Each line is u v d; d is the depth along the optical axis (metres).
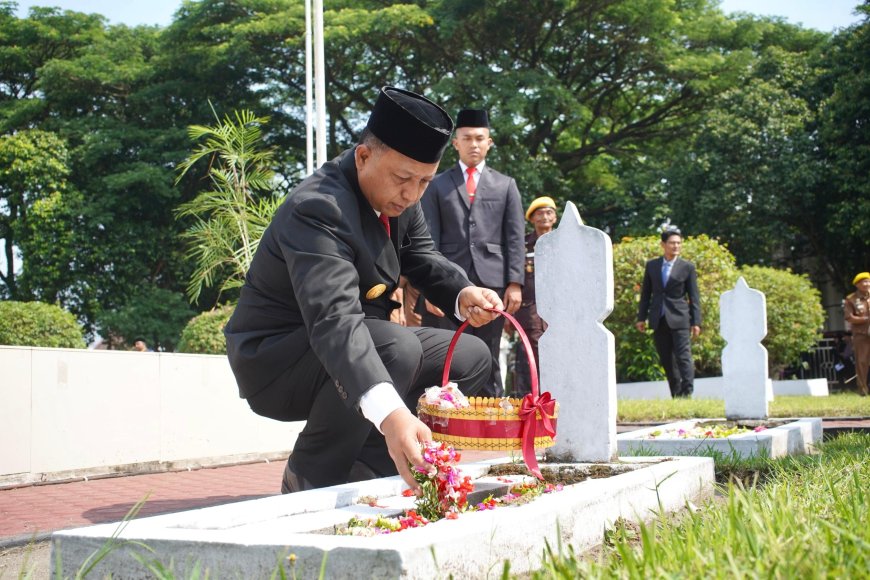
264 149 27.00
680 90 28.30
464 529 1.94
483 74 24.03
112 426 5.74
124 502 4.35
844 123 23.88
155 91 26.64
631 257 15.09
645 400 10.84
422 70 27.66
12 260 27.84
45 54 29.64
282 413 3.17
